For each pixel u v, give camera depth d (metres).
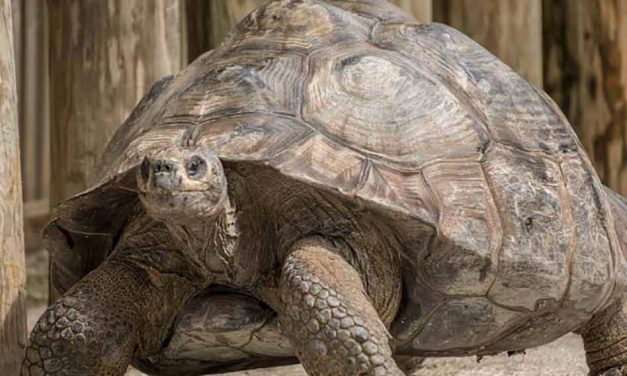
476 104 12.98
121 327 11.59
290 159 11.48
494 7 22.86
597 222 13.20
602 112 24.25
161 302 12.22
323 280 10.99
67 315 11.44
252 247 11.94
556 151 13.22
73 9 18.22
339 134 11.91
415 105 12.41
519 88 13.61
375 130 12.06
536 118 13.41
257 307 12.01
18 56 39.12
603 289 13.12
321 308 10.82
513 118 13.17
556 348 18.16
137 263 12.20
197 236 11.70
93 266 13.35
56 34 18.52
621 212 14.55
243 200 11.89
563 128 13.63
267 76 12.46
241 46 13.27
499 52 22.86
